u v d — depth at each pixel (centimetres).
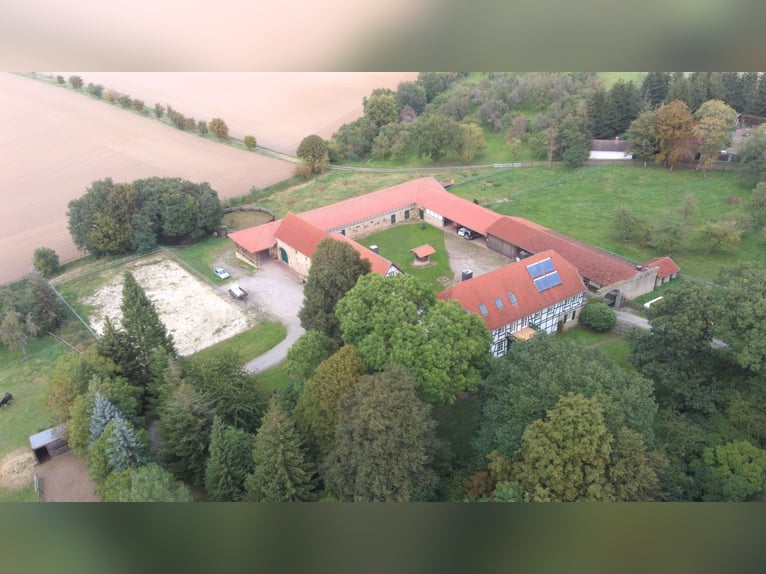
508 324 6331
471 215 9250
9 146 14338
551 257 6875
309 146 12381
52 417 5694
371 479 3956
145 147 14075
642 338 5434
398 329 4828
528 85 13888
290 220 8731
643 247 8675
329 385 4716
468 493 4191
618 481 3778
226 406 5241
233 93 17412
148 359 5709
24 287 8538
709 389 5000
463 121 13462
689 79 12131
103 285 8612
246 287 8344
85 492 5091
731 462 4275
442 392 4697
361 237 9425
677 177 10881
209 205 9638
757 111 12419
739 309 4788
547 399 4181
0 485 5216
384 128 13312
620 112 12206
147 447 4853
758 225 8956
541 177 11462
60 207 11312
